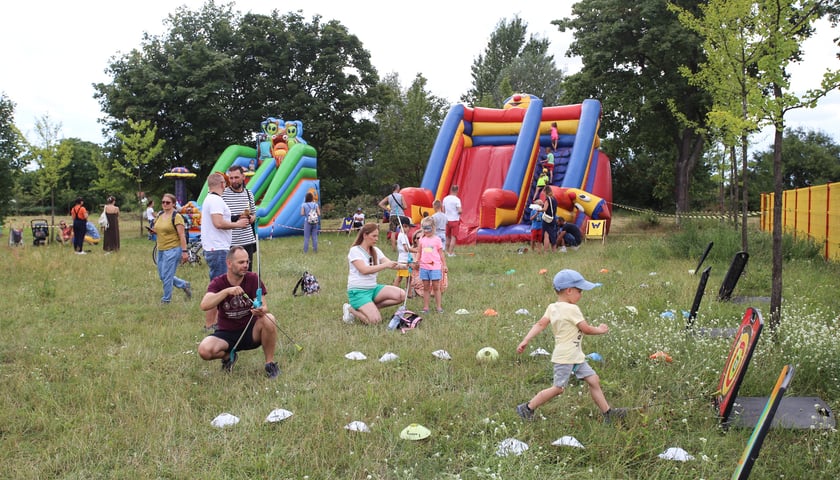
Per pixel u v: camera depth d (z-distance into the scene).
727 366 4.73
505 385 5.20
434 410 4.59
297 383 5.32
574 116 20.91
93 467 3.81
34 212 59.44
